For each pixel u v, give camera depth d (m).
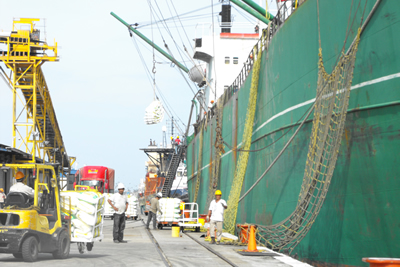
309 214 14.62
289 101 17.89
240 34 43.03
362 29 12.59
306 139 15.98
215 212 19.41
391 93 11.69
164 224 31.30
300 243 15.53
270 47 20.95
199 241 20.62
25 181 13.70
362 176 12.52
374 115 12.21
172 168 52.34
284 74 18.58
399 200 11.40
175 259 13.83
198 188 43.16
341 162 13.32
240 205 25.66
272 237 17.98
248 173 24.38
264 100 21.78
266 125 21.02
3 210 12.04
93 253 15.21
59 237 13.15
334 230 13.46
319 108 14.05
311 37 15.97
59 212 13.48
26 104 41.50
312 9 15.91
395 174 11.55
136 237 22.95
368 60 12.45
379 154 12.01
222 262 13.33
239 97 28.52
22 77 40.12
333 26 14.35
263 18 30.28
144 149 64.81
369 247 12.20
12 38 38.59
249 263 13.18
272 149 19.80
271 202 19.42
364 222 12.39
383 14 11.98
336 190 13.47
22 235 11.93
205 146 40.72
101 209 15.12
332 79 13.52
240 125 27.77
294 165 16.89
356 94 12.81
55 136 50.59
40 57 38.84
